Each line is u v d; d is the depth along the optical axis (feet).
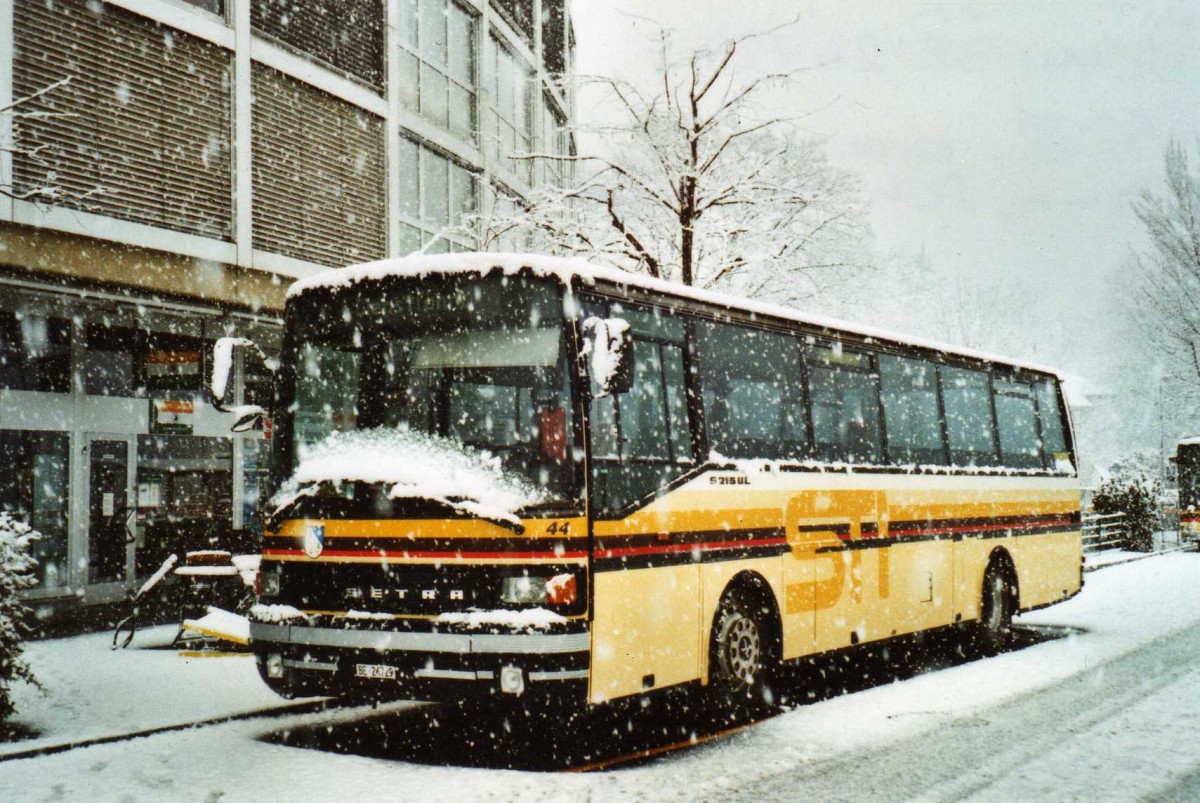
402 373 26.16
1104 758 23.93
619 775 22.93
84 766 23.56
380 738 26.81
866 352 38.11
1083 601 60.13
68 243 46.62
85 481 53.21
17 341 51.29
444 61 76.48
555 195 63.52
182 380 56.13
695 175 60.90
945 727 27.68
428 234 73.00
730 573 29.37
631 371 23.99
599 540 24.52
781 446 32.71
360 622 24.47
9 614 26.61
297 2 60.90
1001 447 46.83
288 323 28.02
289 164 59.57
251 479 61.31
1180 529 104.22
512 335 25.35
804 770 23.27
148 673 35.09
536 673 23.06
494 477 24.35
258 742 26.17
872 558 36.47
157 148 51.44
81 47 48.19
